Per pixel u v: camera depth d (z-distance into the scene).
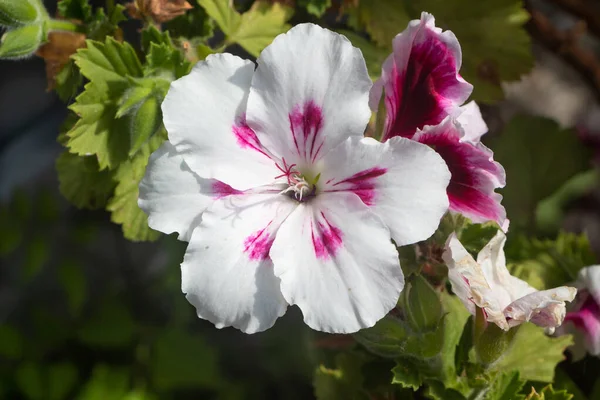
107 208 0.30
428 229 0.25
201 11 0.30
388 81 0.26
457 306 0.30
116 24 0.29
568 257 0.33
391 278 0.25
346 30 0.33
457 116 0.26
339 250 0.25
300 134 0.26
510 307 0.26
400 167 0.25
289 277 0.25
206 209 0.26
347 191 0.26
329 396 0.31
